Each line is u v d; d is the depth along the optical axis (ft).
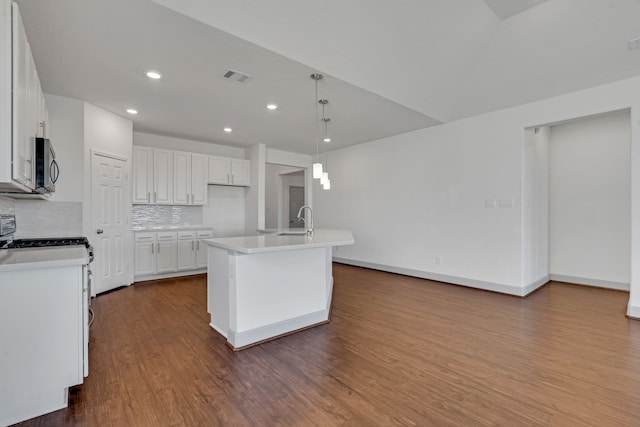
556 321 10.62
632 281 10.91
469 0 9.18
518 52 11.19
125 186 14.75
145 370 7.30
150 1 6.64
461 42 10.73
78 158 12.18
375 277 17.57
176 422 5.51
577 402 6.08
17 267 5.41
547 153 16.47
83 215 12.29
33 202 11.34
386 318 10.95
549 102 12.63
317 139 18.94
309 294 10.16
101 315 11.07
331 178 22.63
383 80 11.33
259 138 18.71
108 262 13.85
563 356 8.03
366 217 20.24
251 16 7.66
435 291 14.53
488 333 9.58
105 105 12.89
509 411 5.82
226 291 9.09
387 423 5.50
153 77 10.30
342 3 8.12
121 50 8.61
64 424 5.45
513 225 13.69
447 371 7.30
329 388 6.59
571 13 9.53
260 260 8.94
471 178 15.03
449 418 5.63
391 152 18.63
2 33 4.93
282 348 8.54
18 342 5.49
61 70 9.77
